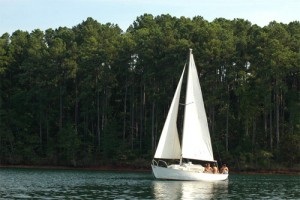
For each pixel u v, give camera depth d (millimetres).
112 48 115688
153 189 54875
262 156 100500
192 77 70312
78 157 113750
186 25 117062
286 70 102250
